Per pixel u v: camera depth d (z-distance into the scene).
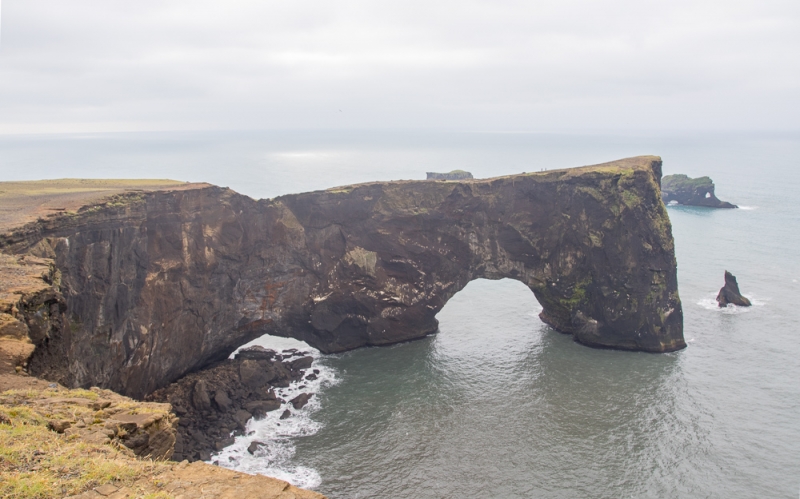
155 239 65.69
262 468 55.66
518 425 62.75
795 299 102.50
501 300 106.31
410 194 86.94
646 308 82.81
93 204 56.59
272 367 75.75
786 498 50.38
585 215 85.38
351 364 80.12
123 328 61.34
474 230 89.12
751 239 148.00
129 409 25.06
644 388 71.12
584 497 50.97
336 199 83.50
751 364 77.62
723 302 99.81
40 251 48.53
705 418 63.62
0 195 61.81
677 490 51.69
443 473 54.47
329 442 60.16
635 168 85.12
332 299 83.94
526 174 89.81
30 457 18.95
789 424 62.00
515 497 50.97
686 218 180.50
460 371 76.94
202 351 74.25
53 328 36.31
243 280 77.75
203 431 62.06
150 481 17.83
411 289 87.81
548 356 81.62
